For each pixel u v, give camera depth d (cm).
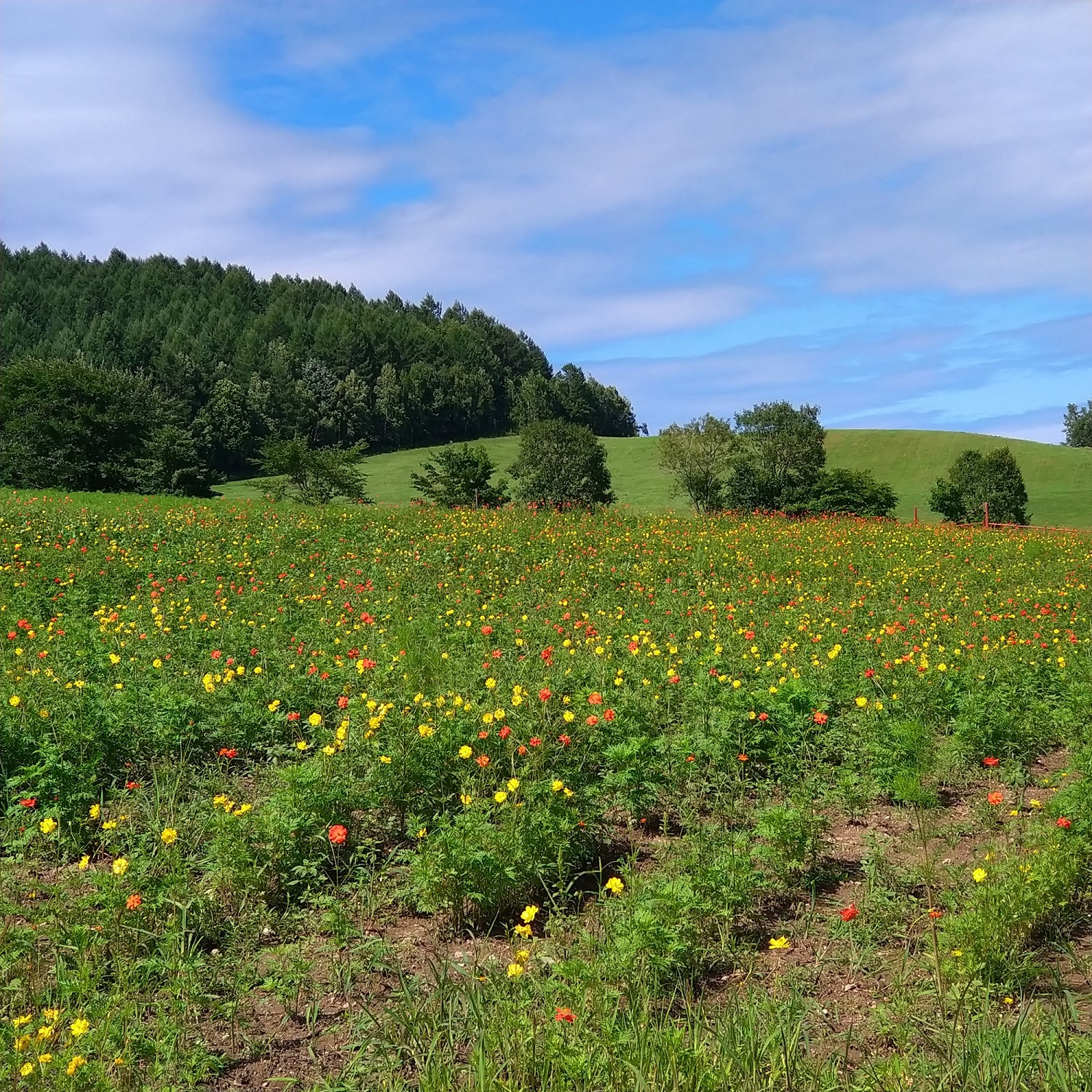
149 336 15375
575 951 468
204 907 512
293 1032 426
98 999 422
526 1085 367
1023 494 6375
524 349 19375
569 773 653
